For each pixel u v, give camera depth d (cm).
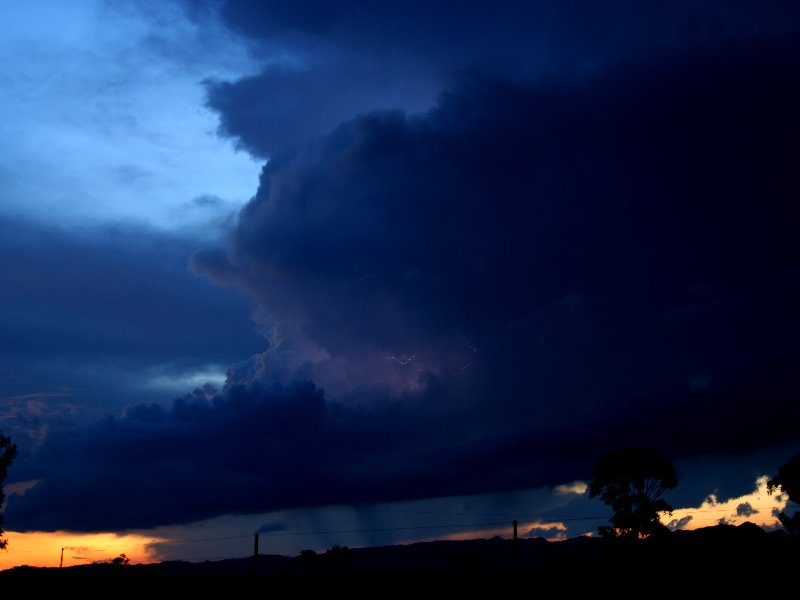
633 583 6147
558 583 6481
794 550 6525
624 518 7419
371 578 7431
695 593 5584
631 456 7512
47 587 6694
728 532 7088
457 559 9638
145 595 6631
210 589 6975
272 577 7606
